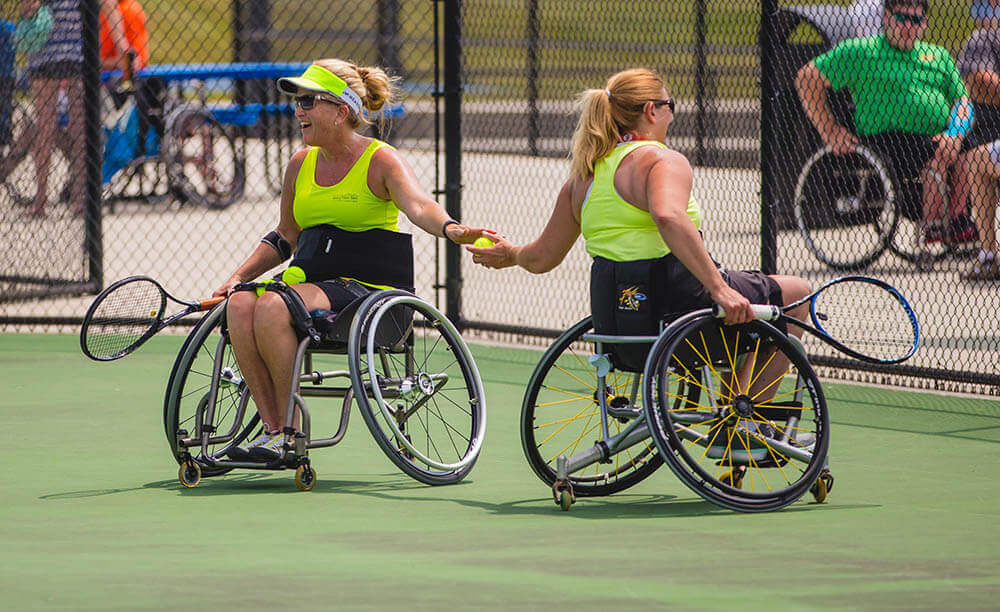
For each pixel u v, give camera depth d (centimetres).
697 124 4366
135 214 4825
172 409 1759
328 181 1844
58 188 3328
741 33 3656
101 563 1376
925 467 1902
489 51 5041
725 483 1698
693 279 1619
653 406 1563
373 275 1838
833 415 2275
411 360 1875
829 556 1402
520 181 5100
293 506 1658
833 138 3472
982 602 1241
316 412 2292
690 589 1280
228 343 1862
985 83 3456
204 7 5572
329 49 6350
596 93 1683
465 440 2091
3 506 1652
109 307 1800
